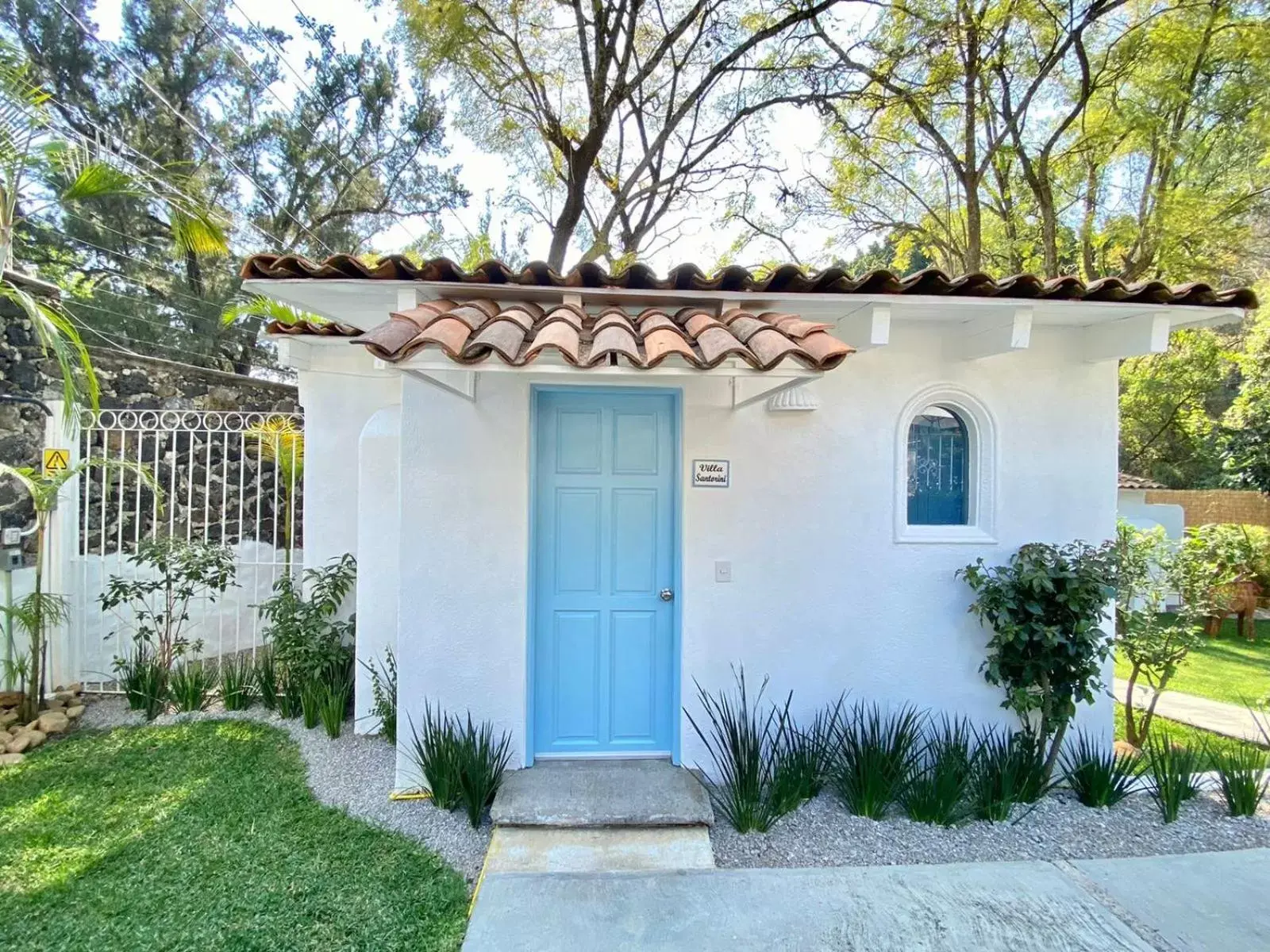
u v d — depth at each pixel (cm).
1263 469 1086
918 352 425
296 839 343
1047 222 1128
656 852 328
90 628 575
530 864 317
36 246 1055
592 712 425
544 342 274
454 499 400
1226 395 1570
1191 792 387
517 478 402
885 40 1067
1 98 405
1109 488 436
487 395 401
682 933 266
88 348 598
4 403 516
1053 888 297
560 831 343
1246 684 713
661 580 426
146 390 691
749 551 418
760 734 420
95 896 293
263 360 1459
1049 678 393
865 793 369
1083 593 379
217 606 670
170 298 1248
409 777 397
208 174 1261
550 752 421
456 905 290
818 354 285
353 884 304
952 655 428
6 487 517
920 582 426
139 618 562
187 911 284
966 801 386
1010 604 389
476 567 402
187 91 1248
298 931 272
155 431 583
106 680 574
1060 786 416
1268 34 948
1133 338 390
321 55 1343
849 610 423
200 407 761
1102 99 1103
